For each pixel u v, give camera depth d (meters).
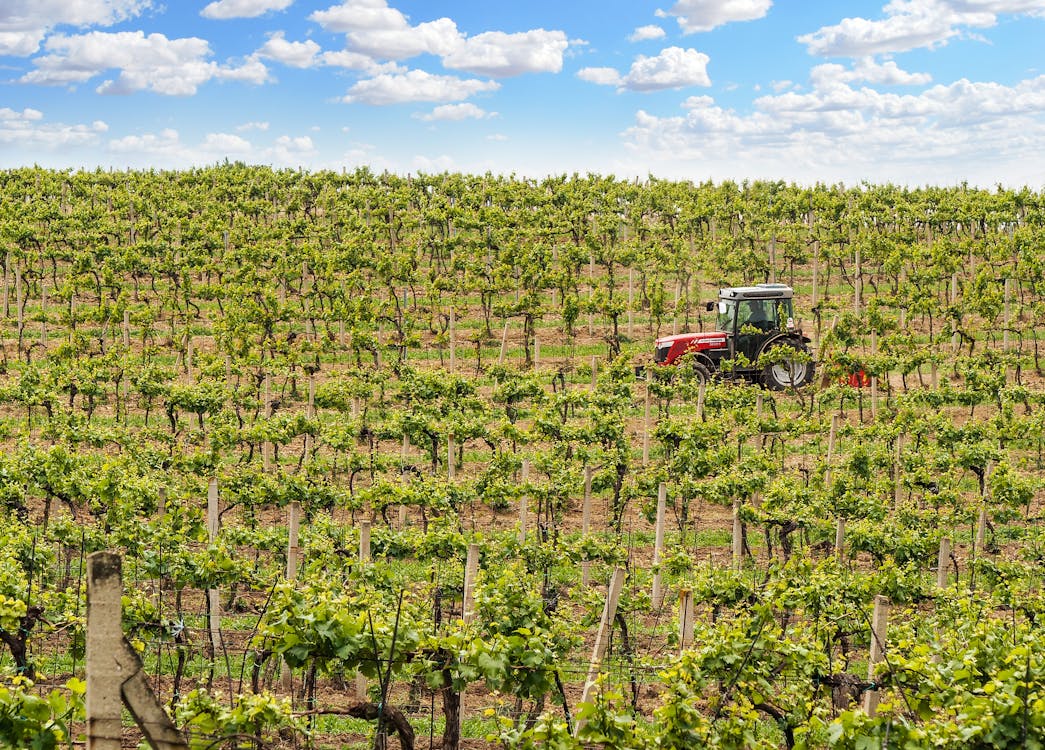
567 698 14.36
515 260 44.41
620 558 17.84
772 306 34.03
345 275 44.44
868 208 54.47
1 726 8.46
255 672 12.43
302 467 24.03
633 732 9.69
